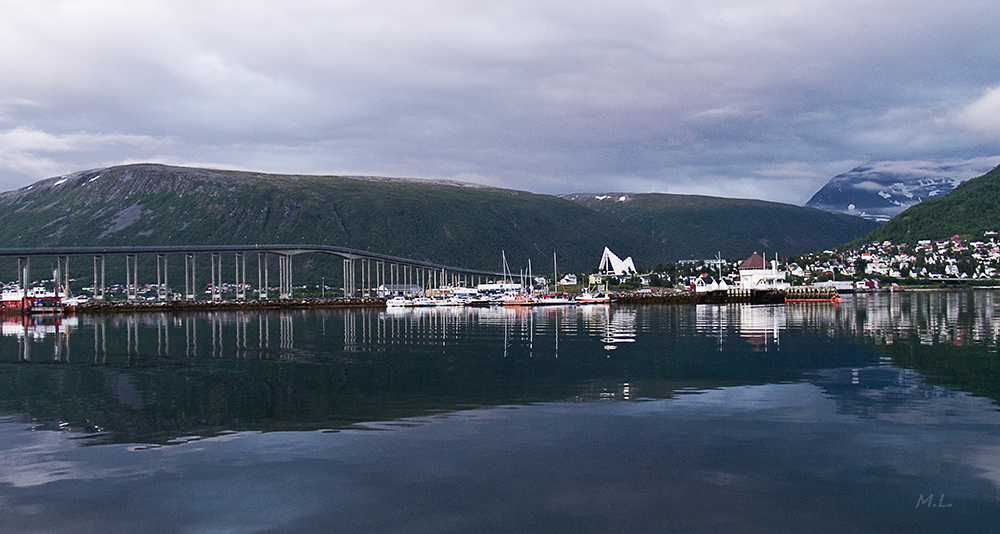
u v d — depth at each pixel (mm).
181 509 20516
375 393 38625
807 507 20359
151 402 36625
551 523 19344
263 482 22641
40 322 119312
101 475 23531
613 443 26719
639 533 18703
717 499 20938
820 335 75375
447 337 79312
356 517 19844
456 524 19328
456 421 30859
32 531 19172
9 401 37250
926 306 144875
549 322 110250
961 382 40281
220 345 70875
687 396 36344
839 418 30594
